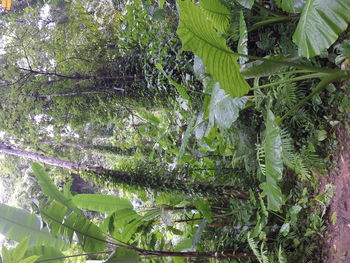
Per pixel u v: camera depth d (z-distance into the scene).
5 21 5.57
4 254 2.75
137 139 5.38
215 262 3.71
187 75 3.52
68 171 6.60
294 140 3.00
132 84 4.40
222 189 3.76
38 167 3.44
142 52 4.17
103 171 3.98
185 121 4.22
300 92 2.75
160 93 4.19
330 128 2.71
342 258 2.55
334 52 2.47
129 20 4.07
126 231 4.05
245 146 3.26
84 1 5.14
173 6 3.79
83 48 4.74
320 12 1.71
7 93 5.06
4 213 3.21
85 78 4.61
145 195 4.12
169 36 3.75
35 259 2.84
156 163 4.25
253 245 3.06
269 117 2.21
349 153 2.52
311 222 2.94
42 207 3.17
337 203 2.65
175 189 3.77
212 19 2.60
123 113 5.17
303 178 2.89
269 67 2.21
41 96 4.86
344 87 2.47
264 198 3.47
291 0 2.05
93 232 3.36
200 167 4.09
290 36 2.58
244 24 2.22
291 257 3.02
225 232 3.88
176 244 4.58
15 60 5.12
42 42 4.84
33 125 5.33
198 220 4.29
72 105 4.91
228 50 1.72
